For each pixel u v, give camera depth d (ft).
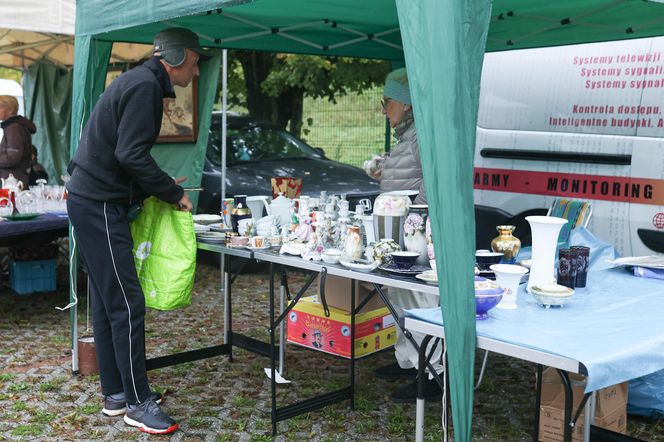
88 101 14.12
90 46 13.74
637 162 14.48
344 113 41.04
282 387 14.14
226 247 12.19
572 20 15.25
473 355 7.42
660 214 14.15
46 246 21.53
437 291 8.78
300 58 35.60
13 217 16.94
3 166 21.67
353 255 10.45
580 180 15.55
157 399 13.24
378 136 39.96
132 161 10.77
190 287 11.85
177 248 11.78
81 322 18.89
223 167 21.95
